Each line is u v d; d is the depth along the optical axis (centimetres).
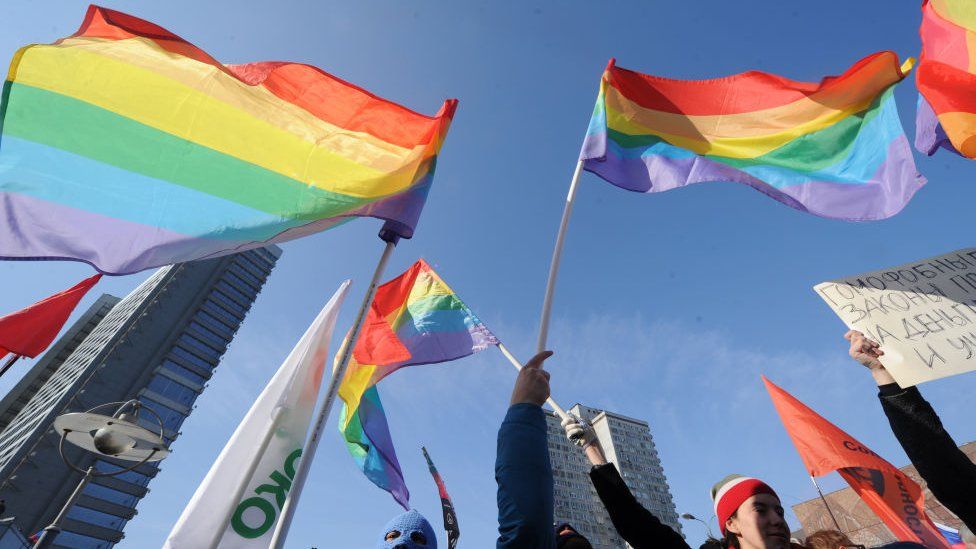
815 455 473
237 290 6938
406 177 485
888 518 416
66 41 427
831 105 546
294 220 427
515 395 175
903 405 243
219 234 398
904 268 342
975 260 328
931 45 468
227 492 377
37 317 636
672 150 572
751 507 221
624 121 584
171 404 5594
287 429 422
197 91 458
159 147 419
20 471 4378
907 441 234
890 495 421
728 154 560
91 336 6719
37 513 4316
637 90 601
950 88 442
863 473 440
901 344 304
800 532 1540
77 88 413
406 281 786
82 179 382
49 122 391
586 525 7600
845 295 343
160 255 375
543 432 162
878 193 481
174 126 433
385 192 466
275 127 474
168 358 5775
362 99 527
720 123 580
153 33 467
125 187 393
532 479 147
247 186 429
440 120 527
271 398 430
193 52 479
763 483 232
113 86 427
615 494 235
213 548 336
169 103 441
